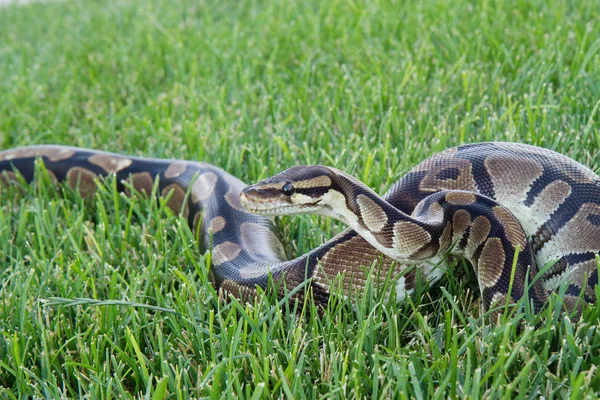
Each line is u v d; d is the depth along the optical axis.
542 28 0.79
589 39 0.75
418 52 0.80
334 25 0.92
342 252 0.53
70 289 0.56
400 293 0.53
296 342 0.49
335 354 0.48
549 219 0.53
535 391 0.46
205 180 0.64
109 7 1.28
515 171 0.54
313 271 0.53
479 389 0.45
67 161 0.70
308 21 0.93
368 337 0.50
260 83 0.81
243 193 0.53
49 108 0.82
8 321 0.54
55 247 0.61
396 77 0.76
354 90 0.75
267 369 0.47
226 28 0.98
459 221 0.52
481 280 0.51
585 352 0.48
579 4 0.85
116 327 0.53
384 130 0.69
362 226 0.52
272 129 0.73
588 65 0.72
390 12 0.92
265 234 0.59
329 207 0.53
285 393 0.47
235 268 0.56
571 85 0.69
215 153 0.70
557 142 0.61
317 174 0.53
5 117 0.82
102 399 0.48
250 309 0.52
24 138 0.78
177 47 0.92
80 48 1.03
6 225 0.64
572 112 0.67
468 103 0.70
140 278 0.56
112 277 0.55
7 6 1.48
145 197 0.66
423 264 0.53
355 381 0.47
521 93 0.72
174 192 0.66
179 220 0.62
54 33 1.18
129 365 0.51
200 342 0.51
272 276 0.53
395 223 0.52
